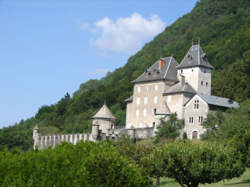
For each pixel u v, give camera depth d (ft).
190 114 302.86
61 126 537.65
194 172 157.89
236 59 499.51
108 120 342.85
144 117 342.64
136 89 354.95
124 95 520.83
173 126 286.25
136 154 198.08
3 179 100.73
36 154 106.11
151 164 163.73
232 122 261.85
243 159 189.57
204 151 161.68
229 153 167.84
